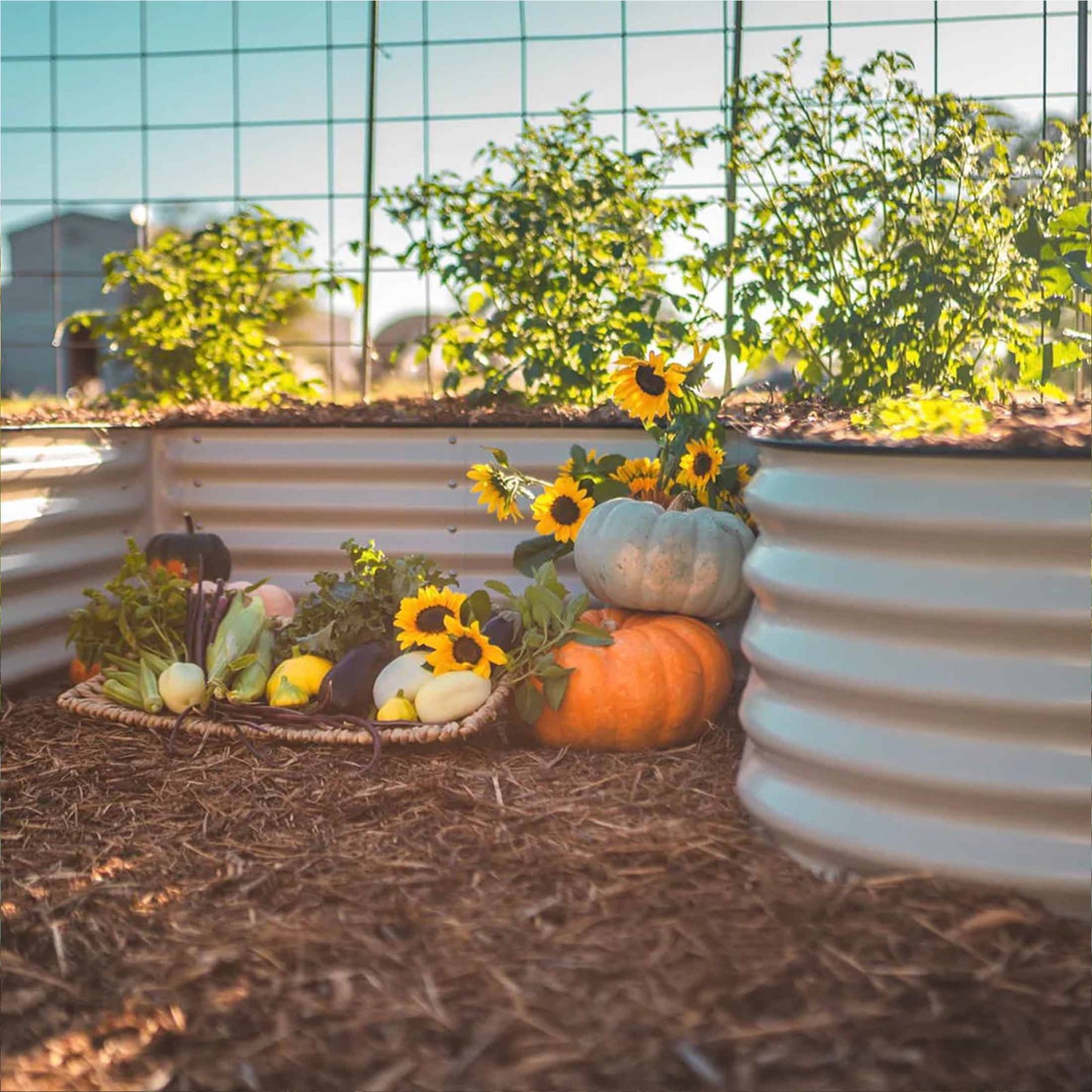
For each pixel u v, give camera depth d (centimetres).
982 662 161
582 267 300
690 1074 139
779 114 281
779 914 162
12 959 159
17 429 261
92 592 252
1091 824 159
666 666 224
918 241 271
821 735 171
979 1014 145
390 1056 142
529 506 278
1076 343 276
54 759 221
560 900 168
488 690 223
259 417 292
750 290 281
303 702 230
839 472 170
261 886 175
